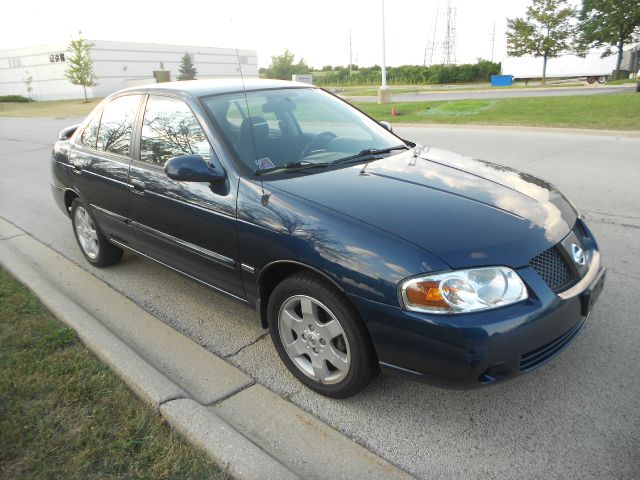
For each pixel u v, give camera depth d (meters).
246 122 3.52
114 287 4.58
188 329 3.85
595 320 3.57
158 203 3.65
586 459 2.42
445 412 2.80
